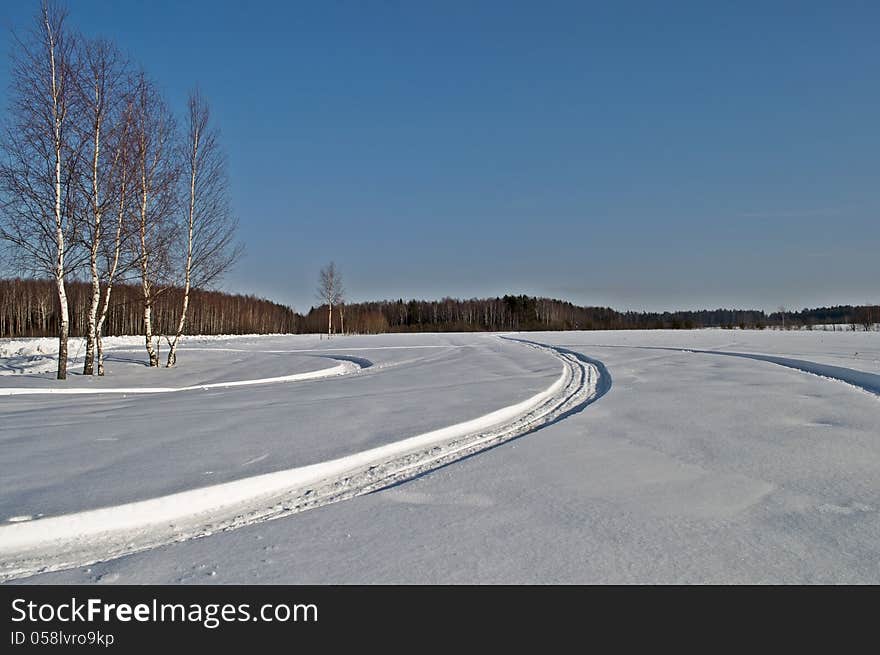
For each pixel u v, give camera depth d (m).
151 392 13.57
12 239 14.55
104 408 10.24
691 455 6.30
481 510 4.68
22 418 9.10
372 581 3.53
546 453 6.44
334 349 31.30
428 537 4.14
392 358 23.59
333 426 7.79
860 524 4.30
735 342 28.81
